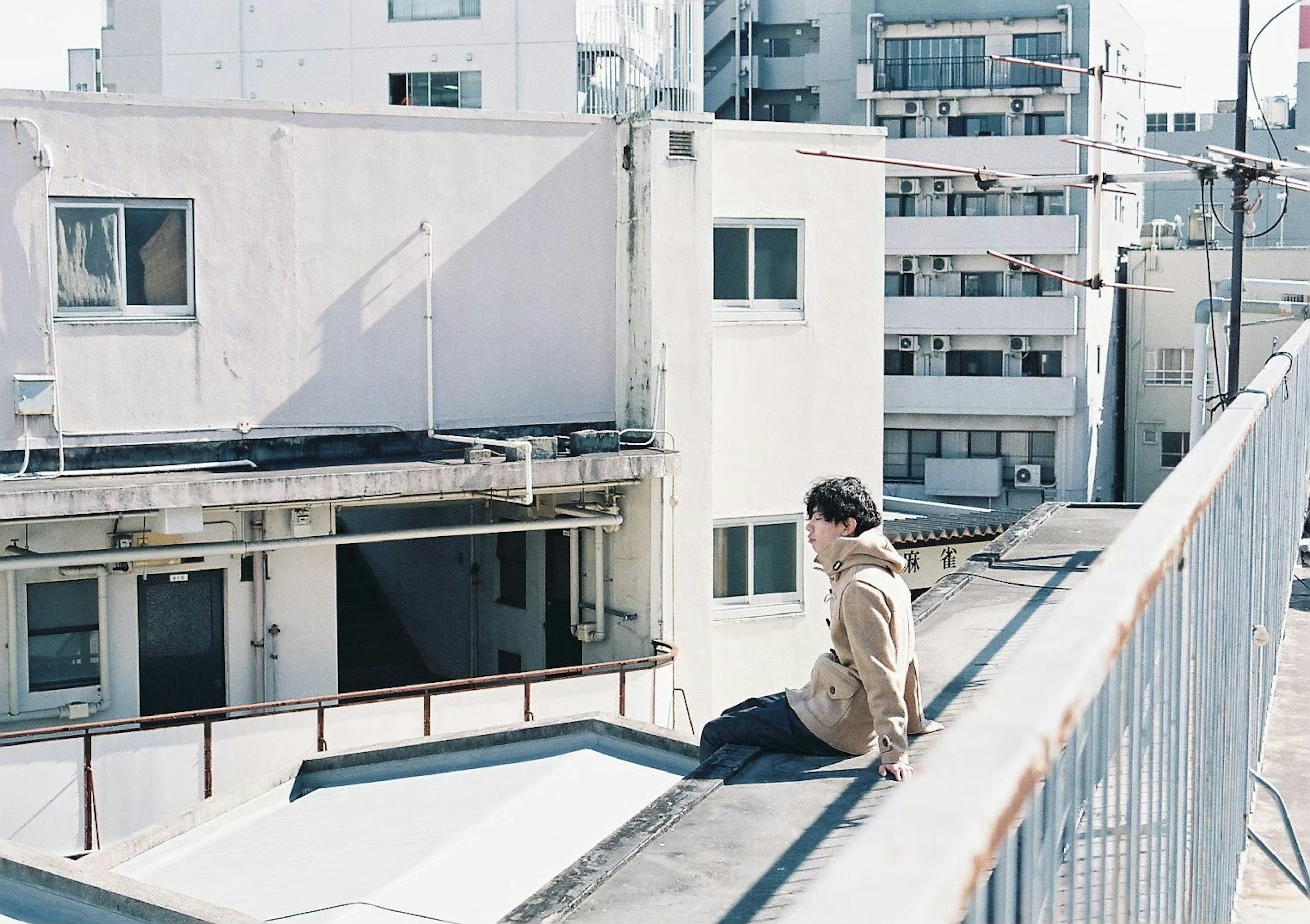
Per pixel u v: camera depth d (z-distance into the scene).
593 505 16.66
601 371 16.80
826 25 54.44
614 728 9.32
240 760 13.38
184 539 14.45
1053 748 1.26
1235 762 3.99
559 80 32.16
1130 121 54.56
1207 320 21.16
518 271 16.28
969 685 5.84
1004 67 49.50
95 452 14.44
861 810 4.82
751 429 17.72
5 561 13.05
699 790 5.03
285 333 15.20
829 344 18.11
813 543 5.17
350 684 20.23
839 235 18.08
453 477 14.55
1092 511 10.23
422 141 15.70
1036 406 48.06
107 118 14.22
